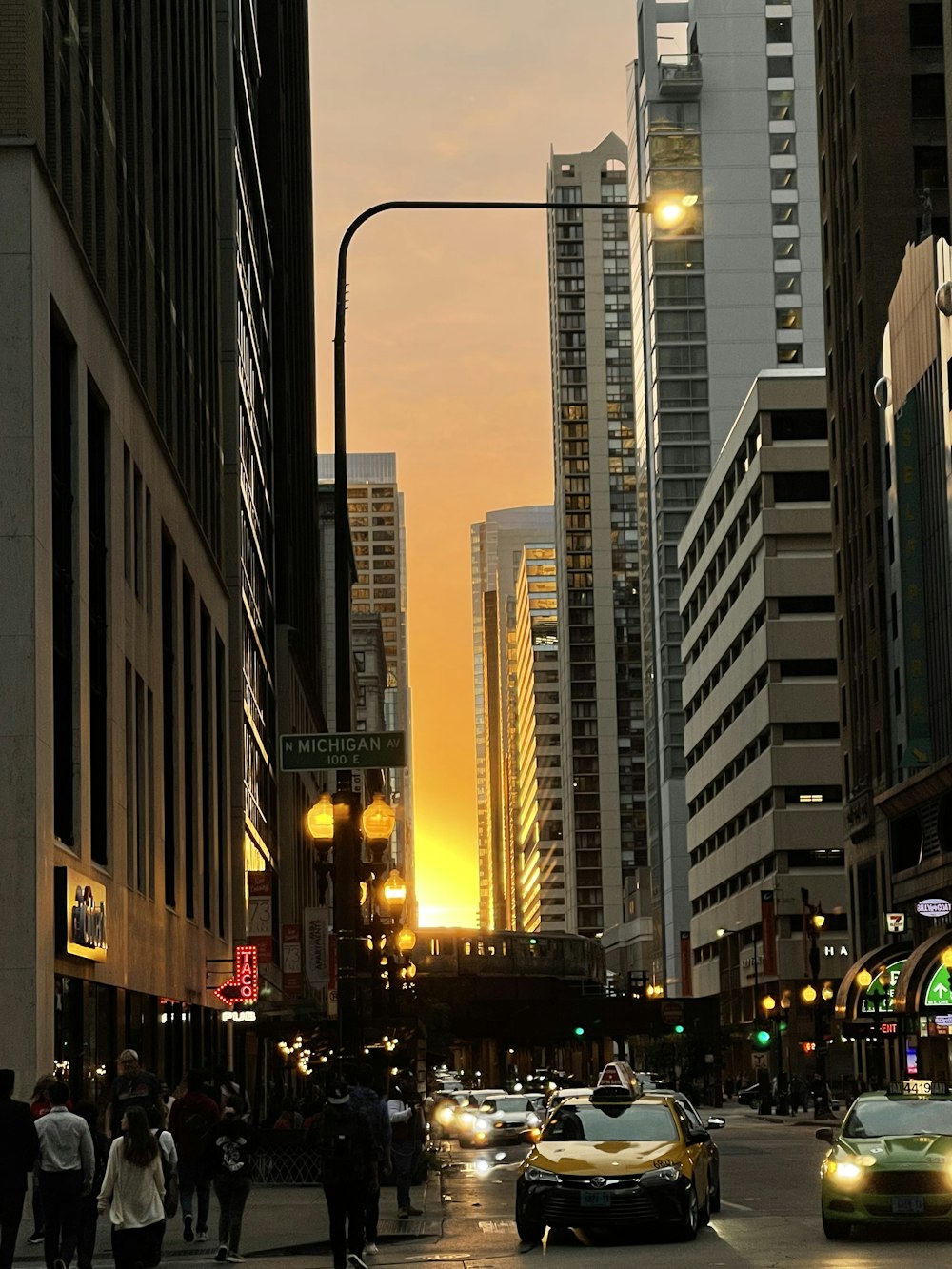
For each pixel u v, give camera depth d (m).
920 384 86.62
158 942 44.56
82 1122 18.58
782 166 179.88
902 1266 18.97
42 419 30.69
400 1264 20.88
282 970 66.06
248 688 73.06
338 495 24.97
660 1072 122.12
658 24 183.50
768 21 181.00
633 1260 20.48
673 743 174.75
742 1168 44.06
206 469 59.84
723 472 138.62
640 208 24.92
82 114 37.25
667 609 176.88
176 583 50.66
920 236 98.12
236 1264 21.17
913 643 86.75
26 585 29.53
